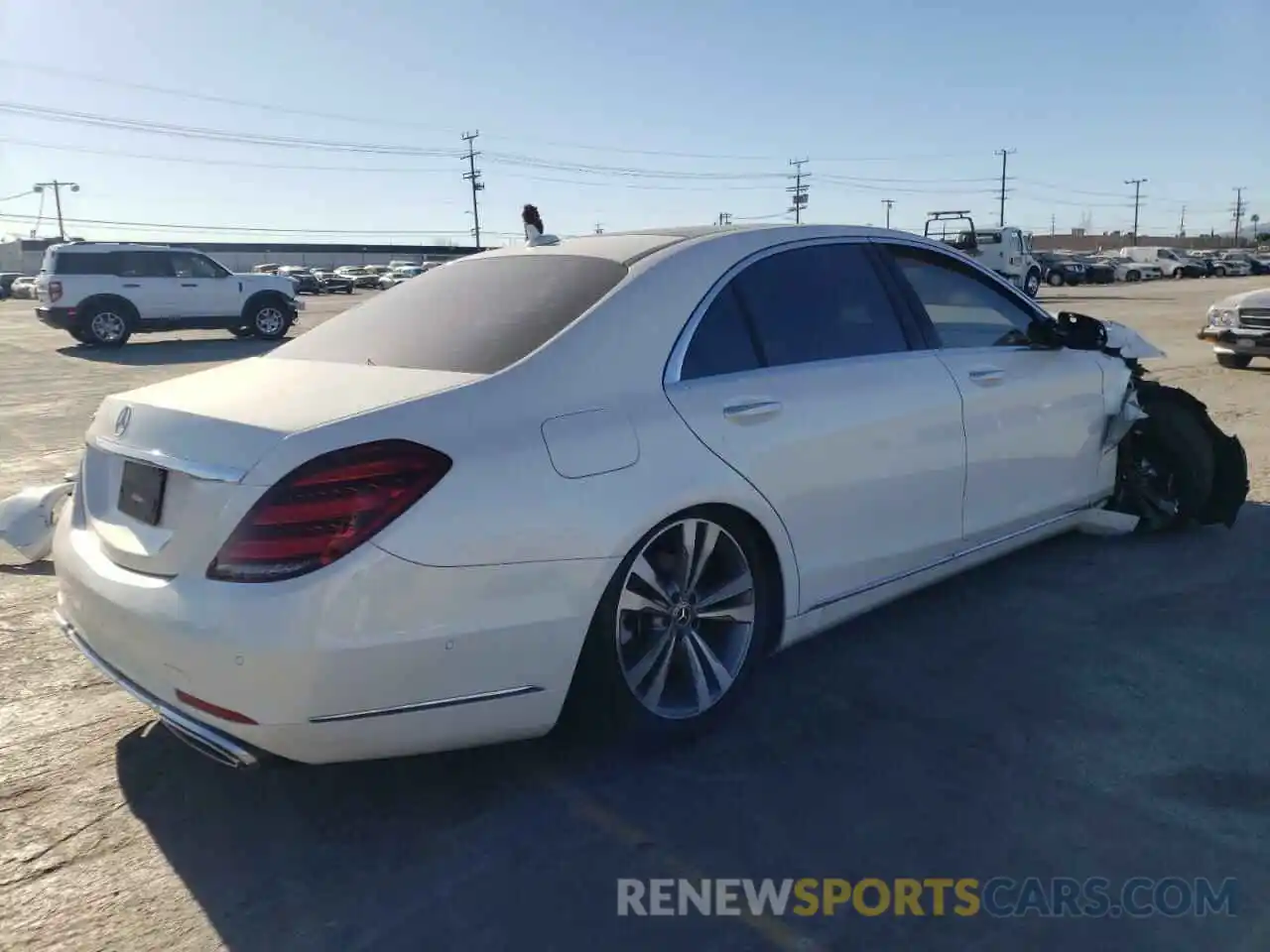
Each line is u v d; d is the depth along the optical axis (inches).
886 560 145.3
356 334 134.0
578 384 114.5
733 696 129.3
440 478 100.5
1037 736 128.0
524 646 105.4
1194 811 111.5
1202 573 185.3
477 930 94.8
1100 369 185.6
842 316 145.5
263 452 98.0
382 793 117.8
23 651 159.2
